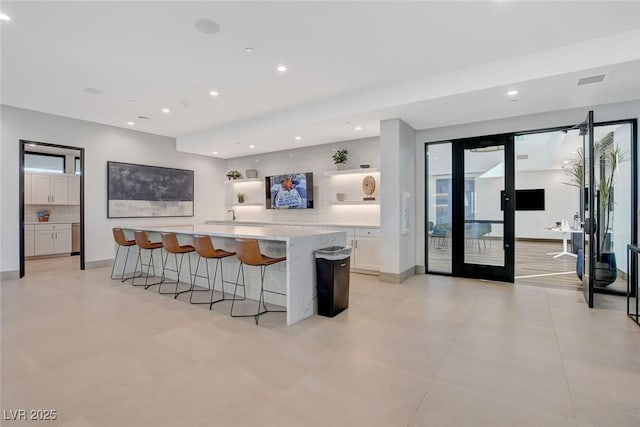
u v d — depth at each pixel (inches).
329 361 96.7
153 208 274.2
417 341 110.9
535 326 124.1
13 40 120.6
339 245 157.5
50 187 301.6
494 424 68.3
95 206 240.2
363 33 117.3
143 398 77.9
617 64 117.6
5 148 199.6
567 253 309.7
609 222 174.9
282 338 113.7
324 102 189.6
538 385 83.2
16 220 204.5
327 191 268.1
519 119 186.7
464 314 138.3
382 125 193.8
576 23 110.1
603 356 99.1
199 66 143.6
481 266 203.8
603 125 166.1
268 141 254.1
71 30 114.4
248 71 148.9
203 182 316.8
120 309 144.9
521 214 436.5
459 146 208.5
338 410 73.4
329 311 136.3
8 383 84.1
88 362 95.7
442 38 120.3
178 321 130.0
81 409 73.6
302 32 116.7
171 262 203.2
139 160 265.4
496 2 99.2
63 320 130.3
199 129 258.4
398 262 193.2
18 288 180.9
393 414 71.9
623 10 102.3
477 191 204.1
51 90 172.7
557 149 316.2
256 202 315.0
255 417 71.0
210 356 99.9
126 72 149.8
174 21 109.4
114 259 228.5
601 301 157.2
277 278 152.3
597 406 74.1
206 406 74.9
